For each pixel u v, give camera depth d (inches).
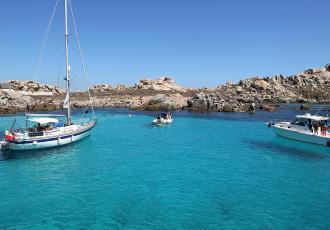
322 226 669.3
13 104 3358.8
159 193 855.7
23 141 1226.0
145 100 4404.5
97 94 5049.2
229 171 1065.5
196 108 3403.1
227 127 2165.4
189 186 912.9
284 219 700.7
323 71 6382.9
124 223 679.1
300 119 1569.9
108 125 2278.5
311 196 836.6
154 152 1355.8
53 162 1167.6
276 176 1008.9
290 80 6122.1
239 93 5438.0
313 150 1390.3
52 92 5157.5
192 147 1465.3
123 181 957.2
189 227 662.5
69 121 1494.8
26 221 687.7
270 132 1924.2
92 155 1286.9
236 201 800.9
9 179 968.9
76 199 811.4
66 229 653.3
